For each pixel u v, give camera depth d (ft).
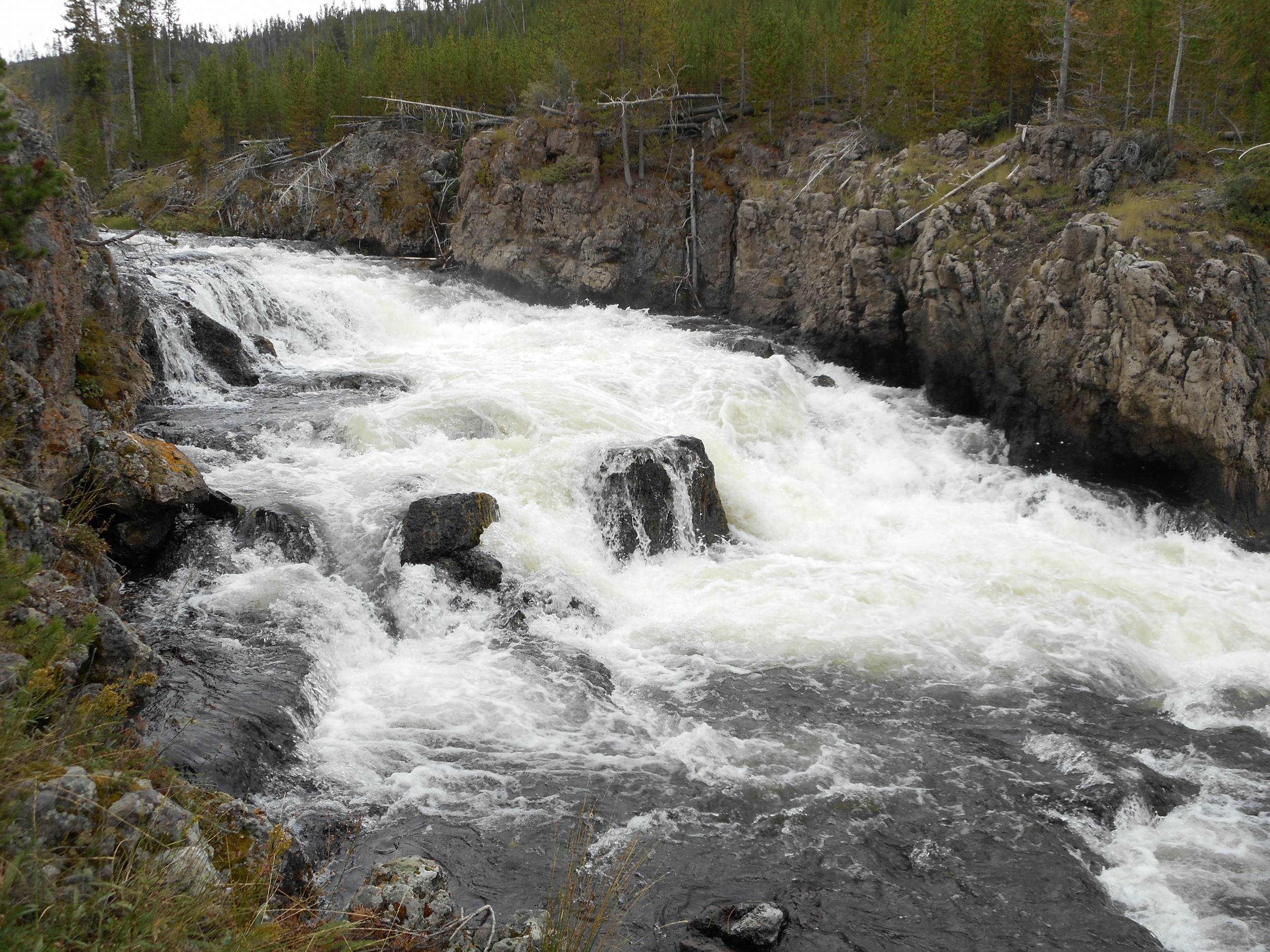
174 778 22.34
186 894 16.88
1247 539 70.28
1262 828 35.68
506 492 58.39
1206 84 96.37
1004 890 31.53
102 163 175.42
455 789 34.45
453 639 47.19
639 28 132.05
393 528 51.06
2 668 20.84
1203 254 74.64
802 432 83.10
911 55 115.65
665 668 46.21
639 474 60.44
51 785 16.90
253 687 36.91
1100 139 88.94
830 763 38.50
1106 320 76.02
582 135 132.77
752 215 116.06
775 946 28.09
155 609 42.98
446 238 144.97
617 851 31.78
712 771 37.24
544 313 117.70
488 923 23.77
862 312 99.35
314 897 23.85
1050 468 81.51
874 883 31.48
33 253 33.47
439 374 81.30
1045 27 105.70
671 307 125.39
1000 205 90.27
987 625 52.49
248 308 86.12
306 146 175.94
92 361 48.83
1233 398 70.95
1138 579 60.49
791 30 136.26
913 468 80.38
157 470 45.21
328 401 70.54
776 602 54.13
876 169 107.45
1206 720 43.96
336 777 34.17
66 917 14.62
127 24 218.18
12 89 44.93
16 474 34.76
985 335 86.89
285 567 48.06
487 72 164.45
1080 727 42.45
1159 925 30.32
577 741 38.68
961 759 39.34
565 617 49.62
